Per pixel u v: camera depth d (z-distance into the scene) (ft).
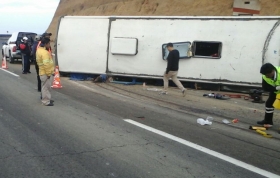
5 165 14.48
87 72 43.21
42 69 26.27
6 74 47.50
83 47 42.98
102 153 16.20
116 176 13.58
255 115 25.88
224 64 36.19
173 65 33.09
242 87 36.40
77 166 14.53
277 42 33.78
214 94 33.83
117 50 40.63
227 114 26.04
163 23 38.86
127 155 16.01
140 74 40.27
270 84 21.29
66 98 30.71
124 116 24.12
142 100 30.89
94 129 20.38
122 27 40.78
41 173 13.73
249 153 16.83
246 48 35.14
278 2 72.33
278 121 24.31
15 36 65.62
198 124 22.56
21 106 26.58
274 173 14.32
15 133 19.22
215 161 15.55
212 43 36.58
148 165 14.82
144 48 39.68
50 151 16.34
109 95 33.09
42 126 20.83
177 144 17.92
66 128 20.47
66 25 43.98
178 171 14.24
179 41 37.88
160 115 24.88
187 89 38.32
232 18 35.91
